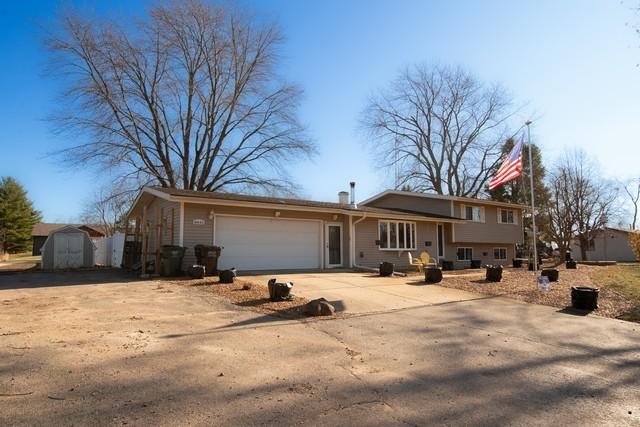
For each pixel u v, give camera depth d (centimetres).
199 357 504
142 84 2738
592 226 3978
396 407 381
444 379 461
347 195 2162
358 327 705
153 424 330
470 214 2517
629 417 371
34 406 355
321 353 543
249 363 491
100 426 323
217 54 2855
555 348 605
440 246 2378
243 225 1555
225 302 875
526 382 459
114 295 942
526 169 4016
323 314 790
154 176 2780
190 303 856
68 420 331
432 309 898
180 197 1363
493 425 350
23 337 564
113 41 2520
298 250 1695
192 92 2867
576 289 955
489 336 670
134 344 548
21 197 4691
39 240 5259
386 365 505
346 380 447
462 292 1170
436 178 4009
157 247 1558
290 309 827
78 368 450
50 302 844
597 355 573
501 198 4003
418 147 4066
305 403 382
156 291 1005
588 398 416
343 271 1653
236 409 363
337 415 359
